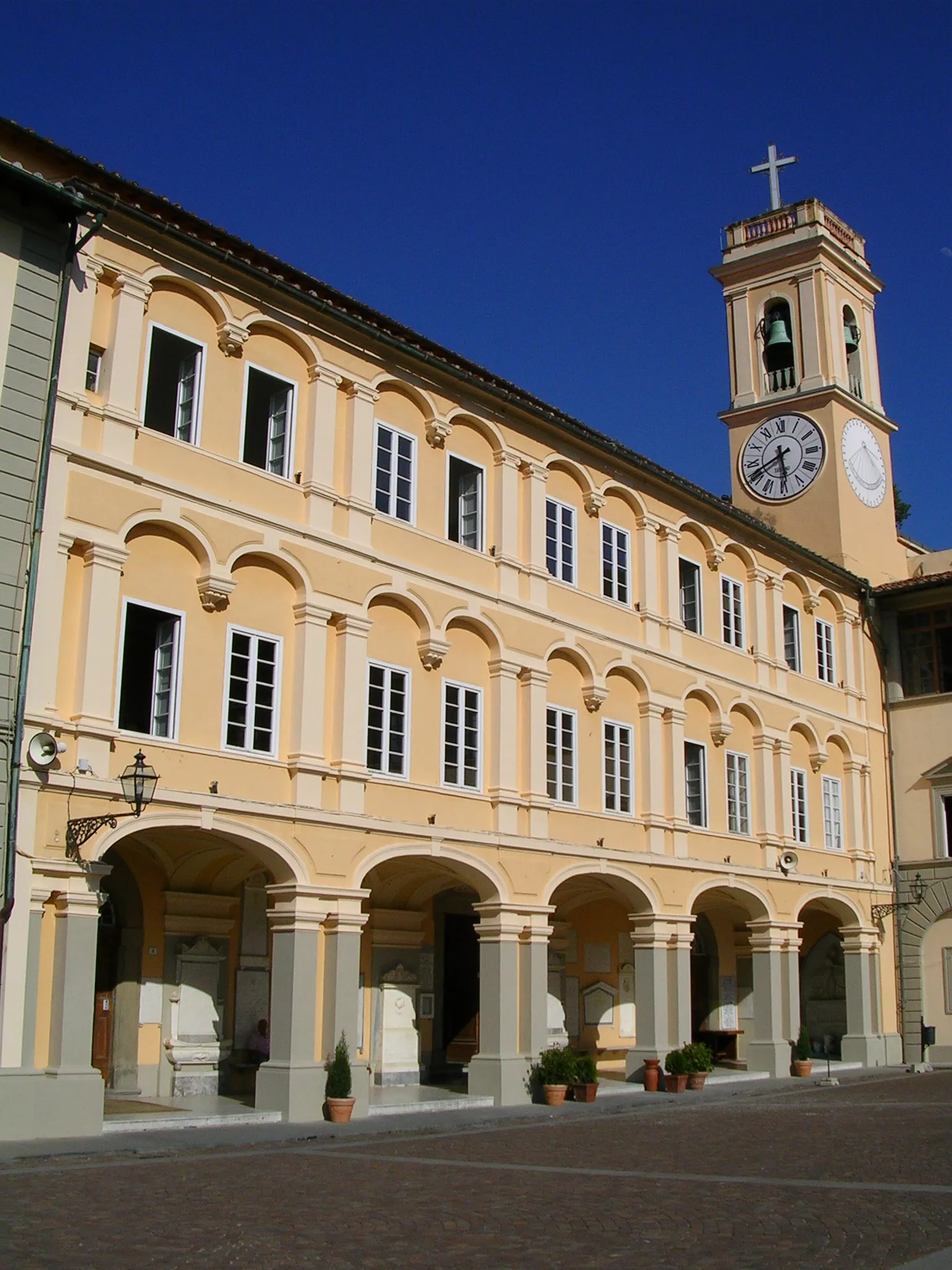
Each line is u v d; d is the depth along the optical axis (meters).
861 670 39.97
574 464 29.61
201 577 21.42
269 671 22.45
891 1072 35.19
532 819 26.73
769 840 33.81
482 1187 14.59
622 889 29.31
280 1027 21.52
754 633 35.12
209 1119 20.03
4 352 19.09
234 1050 24.27
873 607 40.97
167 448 21.25
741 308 45.12
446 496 26.39
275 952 21.88
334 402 24.20
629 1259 10.60
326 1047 21.83
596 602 29.59
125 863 23.19
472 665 26.39
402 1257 10.73
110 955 22.94
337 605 23.34
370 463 24.67
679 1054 28.45
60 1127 17.91
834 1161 16.70
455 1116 22.84
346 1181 15.01
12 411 19.02
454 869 25.39
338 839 22.59
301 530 22.94
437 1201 13.53
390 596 24.58
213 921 24.30
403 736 24.55
